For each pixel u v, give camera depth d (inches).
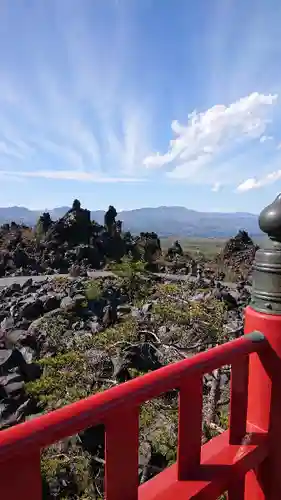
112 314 740.7
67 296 917.2
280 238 94.7
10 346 649.6
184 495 80.4
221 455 92.7
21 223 2281.0
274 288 96.0
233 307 792.3
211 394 343.6
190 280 1038.4
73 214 1887.3
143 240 1945.1
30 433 55.2
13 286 1119.6
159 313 536.1
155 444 323.0
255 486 101.7
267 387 98.1
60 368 436.8
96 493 313.3
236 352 90.0
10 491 53.4
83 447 347.3
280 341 95.4
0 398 464.4
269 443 98.1
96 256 1738.4
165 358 445.7
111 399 65.9
